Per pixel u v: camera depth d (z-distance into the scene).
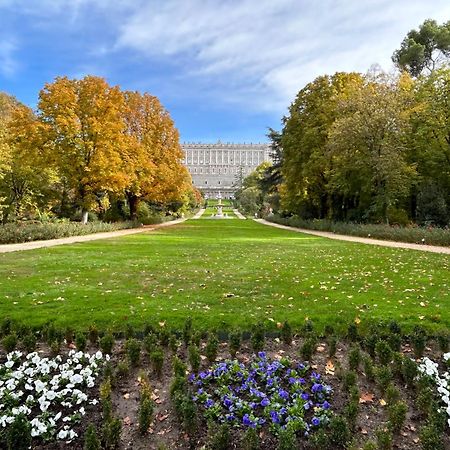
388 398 4.09
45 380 4.45
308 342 4.98
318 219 40.56
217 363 4.84
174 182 38.06
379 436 3.50
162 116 38.44
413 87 29.84
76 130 25.53
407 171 27.09
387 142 26.06
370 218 31.41
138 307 6.91
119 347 5.39
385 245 19.78
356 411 3.79
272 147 51.19
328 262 12.95
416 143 28.61
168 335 5.39
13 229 20.23
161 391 4.36
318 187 37.94
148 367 4.85
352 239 24.48
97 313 6.54
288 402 4.02
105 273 10.43
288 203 45.41
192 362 4.64
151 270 11.08
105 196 37.34
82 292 8.02
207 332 5.77
